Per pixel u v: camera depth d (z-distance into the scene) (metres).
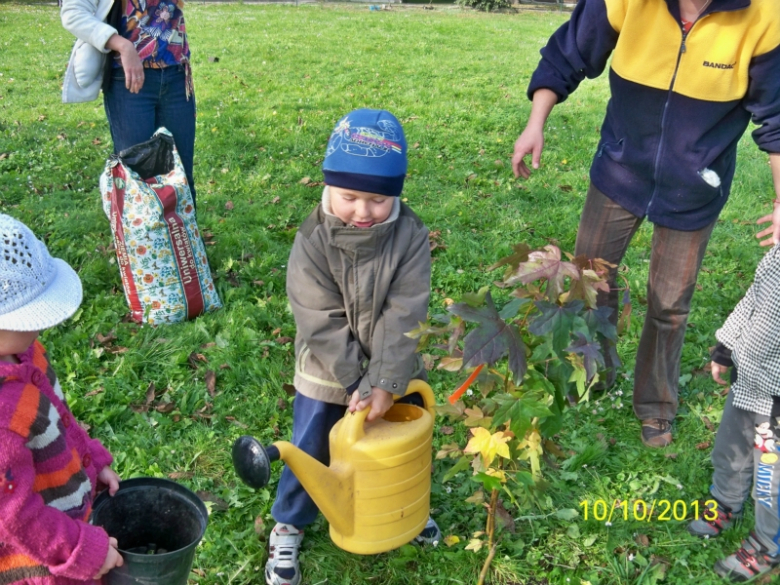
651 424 3.36
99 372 3.70
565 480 3.09
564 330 2.01
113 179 4.00
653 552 2.76
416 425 2.35
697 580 2.65
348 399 2.46
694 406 3.59
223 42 13.30
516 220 5.61
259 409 3.49
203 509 1.98
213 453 3.21
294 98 9.23
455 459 3.15
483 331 2.04
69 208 5.60
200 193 5.99
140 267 4.04
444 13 21.45
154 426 3.38
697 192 2.91
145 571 1.82
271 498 2.93
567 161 7.03
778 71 2.63
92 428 3.34
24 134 7.37
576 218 5.67
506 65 12.02
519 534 2.81
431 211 5.70
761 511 2.46
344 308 2.38
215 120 7.94
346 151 2.14
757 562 2.58
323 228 2.31
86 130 7.70
